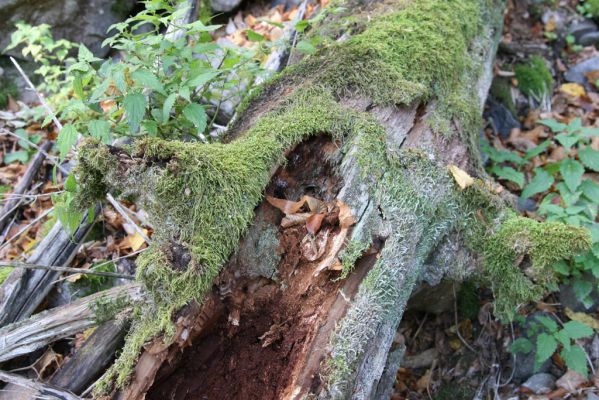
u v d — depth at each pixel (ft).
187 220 2.78
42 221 4.46
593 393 3.96
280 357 2.85
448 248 3.47
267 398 2.79
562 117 5.55
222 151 2.94
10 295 3.65
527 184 4.98
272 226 2.95
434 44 3.89
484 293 4.36
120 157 2.81
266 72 3.90
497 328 4.28
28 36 4.87
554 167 4.68
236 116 3.64
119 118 4.25
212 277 2.73
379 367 2.94
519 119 5.65
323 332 2.77
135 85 3.43
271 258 2.91
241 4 5.66
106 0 5.58
